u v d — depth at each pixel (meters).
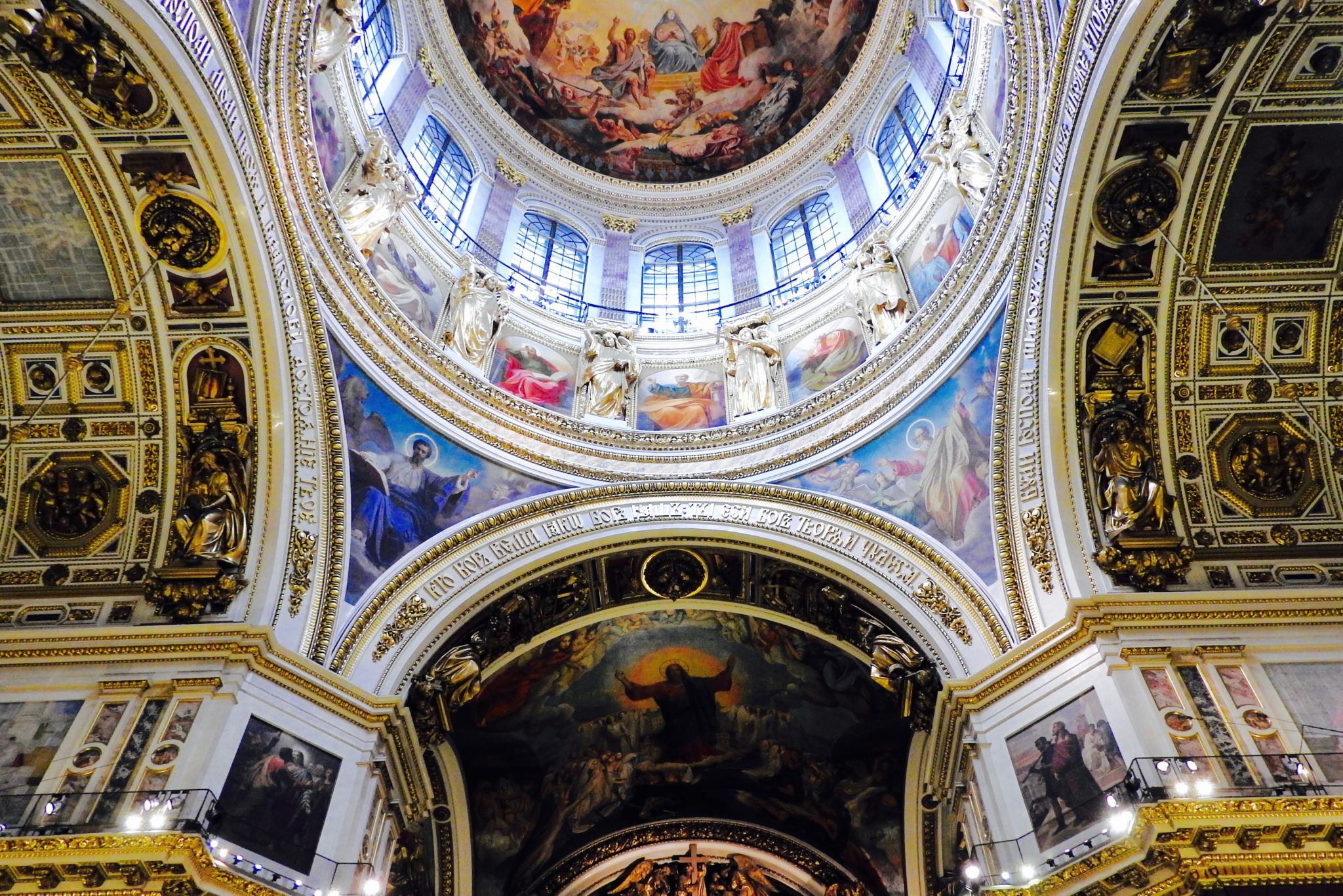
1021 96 15.49
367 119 19.95
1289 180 13.66
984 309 16.59
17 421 14.59
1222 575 14.06
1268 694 12.36
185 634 13.24
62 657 13.17
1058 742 12.73
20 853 10.55
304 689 13.49
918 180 21.00
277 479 14.62
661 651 18.17
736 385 20.83
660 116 27.66
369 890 12.23
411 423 17.14
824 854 19.28
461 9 25.39
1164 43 12.12
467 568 16.12
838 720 17.84
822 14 26.17
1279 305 14.52
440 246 20.83
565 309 22.89
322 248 16.30
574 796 18.88
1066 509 14.45
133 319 14.25
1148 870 10.51
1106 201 13.72
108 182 13.01
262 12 14.22
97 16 11.06
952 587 15.33
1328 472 14.79
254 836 11.95
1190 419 14.90
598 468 18.34
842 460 17.81
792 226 25.19
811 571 16.55
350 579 15.16
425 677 15.12
